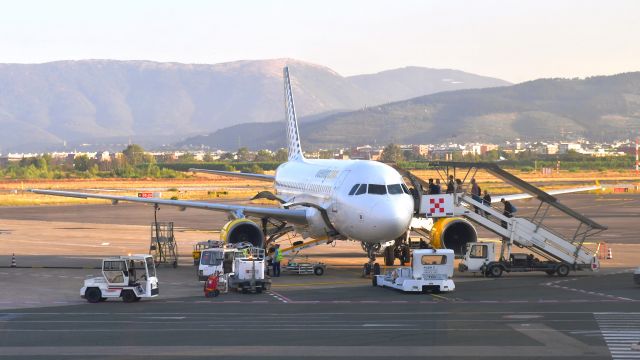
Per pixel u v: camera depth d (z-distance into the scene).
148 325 32.00
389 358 25.88
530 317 33.28
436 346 27.62
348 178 46.84
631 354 26.31
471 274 48.88
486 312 34.62
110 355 26.59
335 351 26.92
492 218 55.78
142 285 39.28
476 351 26.81
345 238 49.62
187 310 35.81
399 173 50.00
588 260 48.72
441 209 47.88
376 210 43.91
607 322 32.06
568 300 38.03
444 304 37.00
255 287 41.28
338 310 35.47
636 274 43.09
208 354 26.61
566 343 28.02
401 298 39.09
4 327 31.73
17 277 48.03
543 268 47.88
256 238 50.59
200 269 46.31
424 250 41.09
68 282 45.84
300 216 51.38
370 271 47.78
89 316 34.34
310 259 57.66
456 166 50.03
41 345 28.22
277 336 29.53
